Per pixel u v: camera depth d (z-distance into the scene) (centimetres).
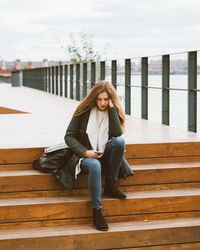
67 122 717
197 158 484
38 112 922
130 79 893
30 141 500
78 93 1380
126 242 380
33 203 392
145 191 436
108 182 410
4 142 490
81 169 396
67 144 395
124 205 406
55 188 418
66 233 373
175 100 697
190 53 632
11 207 387
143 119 812
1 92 1894
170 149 476
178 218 419
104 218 404
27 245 364
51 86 1847
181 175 448
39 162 427
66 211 396
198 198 422
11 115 838
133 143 470
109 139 407
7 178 410
